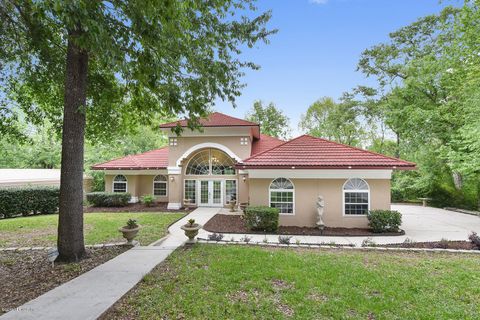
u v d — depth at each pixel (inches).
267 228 461.4
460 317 171.2
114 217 591.5
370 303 187.3
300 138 576.4
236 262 271.0
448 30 725.3
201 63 285.4
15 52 307.1
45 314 168.6
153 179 852.0
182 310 177.5
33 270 257.6
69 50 277.9
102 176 1021.8
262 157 522.9
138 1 193.9
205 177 762.8
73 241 281.3
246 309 178.1
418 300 194.2
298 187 504.4
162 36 219.3
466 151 639.8
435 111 721.0
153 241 384.2
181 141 736.3
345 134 1417.3
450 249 340.2
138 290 208.8
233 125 700.7
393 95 885.2
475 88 570.6
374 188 488.7
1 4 223.5
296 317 169.0
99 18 189.5
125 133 471.2
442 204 844.6
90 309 174.9
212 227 491.8
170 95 296.7
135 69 249.6
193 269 254.2
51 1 161.5
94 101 381.4
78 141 284.2
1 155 1149.7
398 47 979.9
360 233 449.1
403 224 541.3
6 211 596.7
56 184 874.1
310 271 248.1
